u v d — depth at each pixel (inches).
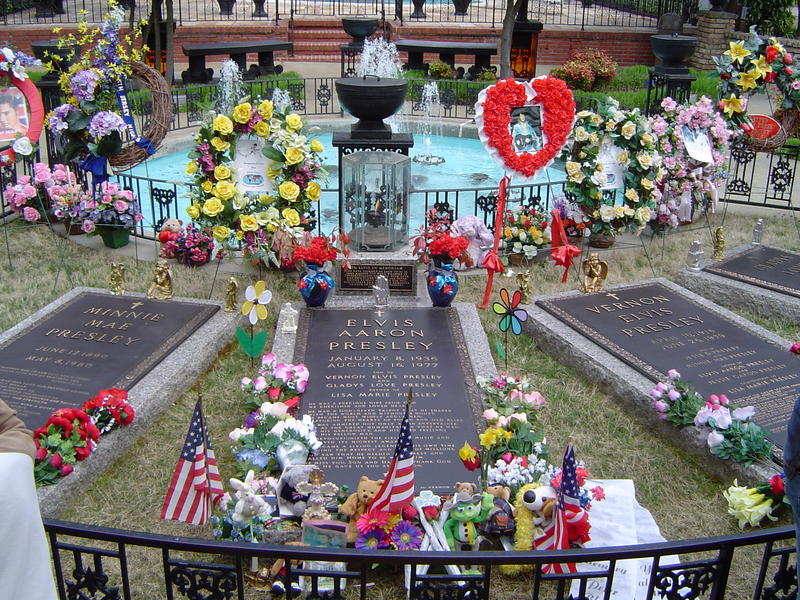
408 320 315.3
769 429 253.0
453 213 425.7
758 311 345.4
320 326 309.3
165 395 271.4
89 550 151.0
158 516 225.9
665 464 254.1
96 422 242.7
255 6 986.7
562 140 329.7
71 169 420.8
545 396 286.4
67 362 278.2
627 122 372.5
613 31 879.1
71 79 352.5
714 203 425.1
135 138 369.4
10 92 349.4
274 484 221.3
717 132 408.2
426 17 981.8
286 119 349.4
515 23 773.9
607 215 376.8
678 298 338.6
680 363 289.1
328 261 328.8
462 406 261.1
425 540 206.7
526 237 376.8
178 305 322.7
